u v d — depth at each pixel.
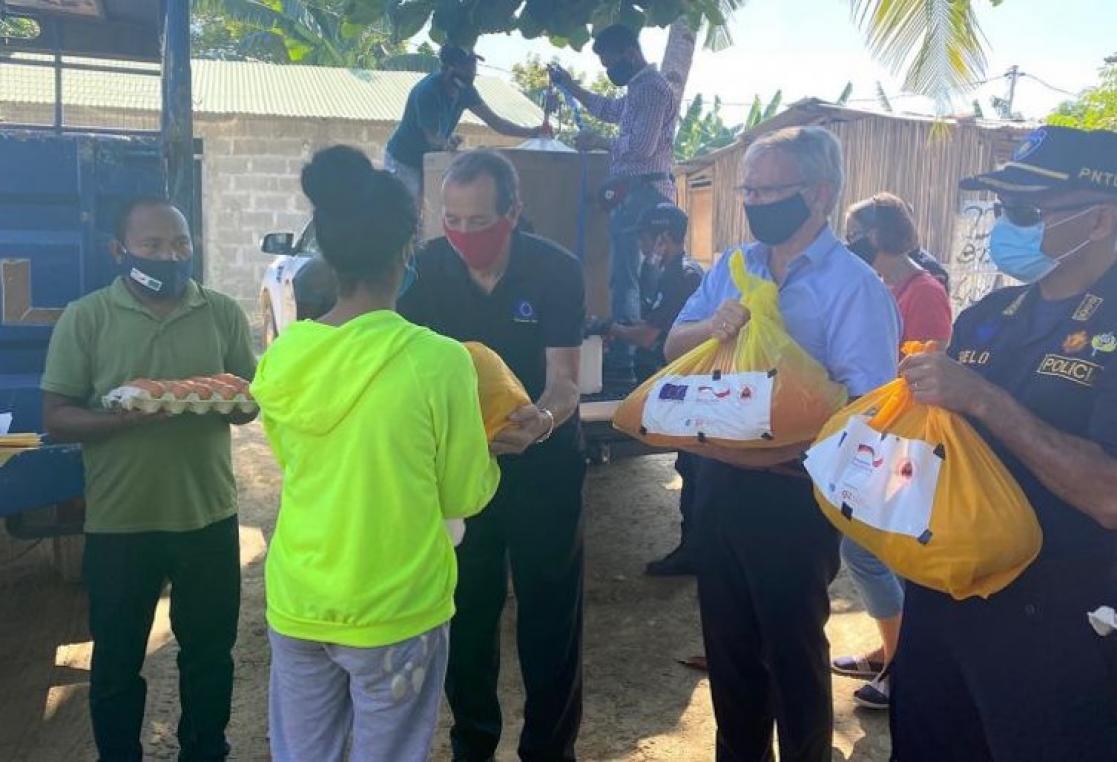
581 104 6.84
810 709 2.93
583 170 5.45
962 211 12.41
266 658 4.48
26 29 5.85
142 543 3.05
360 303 2.21
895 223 4.31
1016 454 2.07
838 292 2.84
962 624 2.19
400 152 6.47
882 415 2.28
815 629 2.92
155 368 3.14
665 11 5.71
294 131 16.91
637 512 6.66
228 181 16.83
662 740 3.83
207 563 3.16
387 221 2.15
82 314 3.11
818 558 2.90
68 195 4.07
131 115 8.19
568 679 3.30
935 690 2.29
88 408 3.14
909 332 4.25
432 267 3.17
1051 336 2.16
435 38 5.32
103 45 6.02
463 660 3.33
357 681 2.17
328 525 2.12
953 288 12.59
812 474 2.38
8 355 4.08
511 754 3.70
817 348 2.88
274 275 9.67
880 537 2.17
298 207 17.09
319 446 2.15
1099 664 2.03
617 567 5.68
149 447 3.02
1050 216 2.11
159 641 4.60
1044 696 2.08
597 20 5.87
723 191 17.20
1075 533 2.07
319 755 2.26
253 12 22.39
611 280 6.09
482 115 6.71
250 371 3.40
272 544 2.29
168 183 4.28
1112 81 12.85
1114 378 2.00
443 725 3.94
